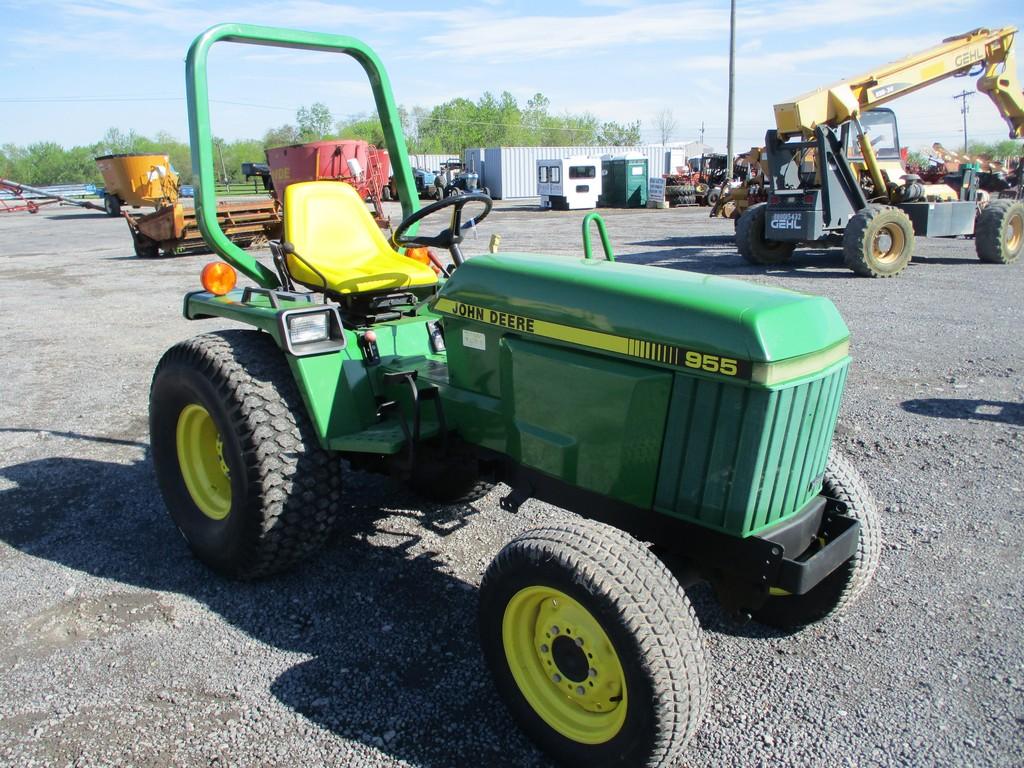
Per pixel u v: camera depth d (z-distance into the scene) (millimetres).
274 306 2869
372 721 2330
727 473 2057
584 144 86000
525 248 13695
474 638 2730
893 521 3447
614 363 2201
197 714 2361
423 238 3129
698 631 1982
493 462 2645
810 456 2168
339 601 2965
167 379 3088
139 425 4988
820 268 10562
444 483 3586
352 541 3408
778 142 10172
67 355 6922
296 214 3250
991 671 2494
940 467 3988
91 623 2840
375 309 3172
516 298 2432
